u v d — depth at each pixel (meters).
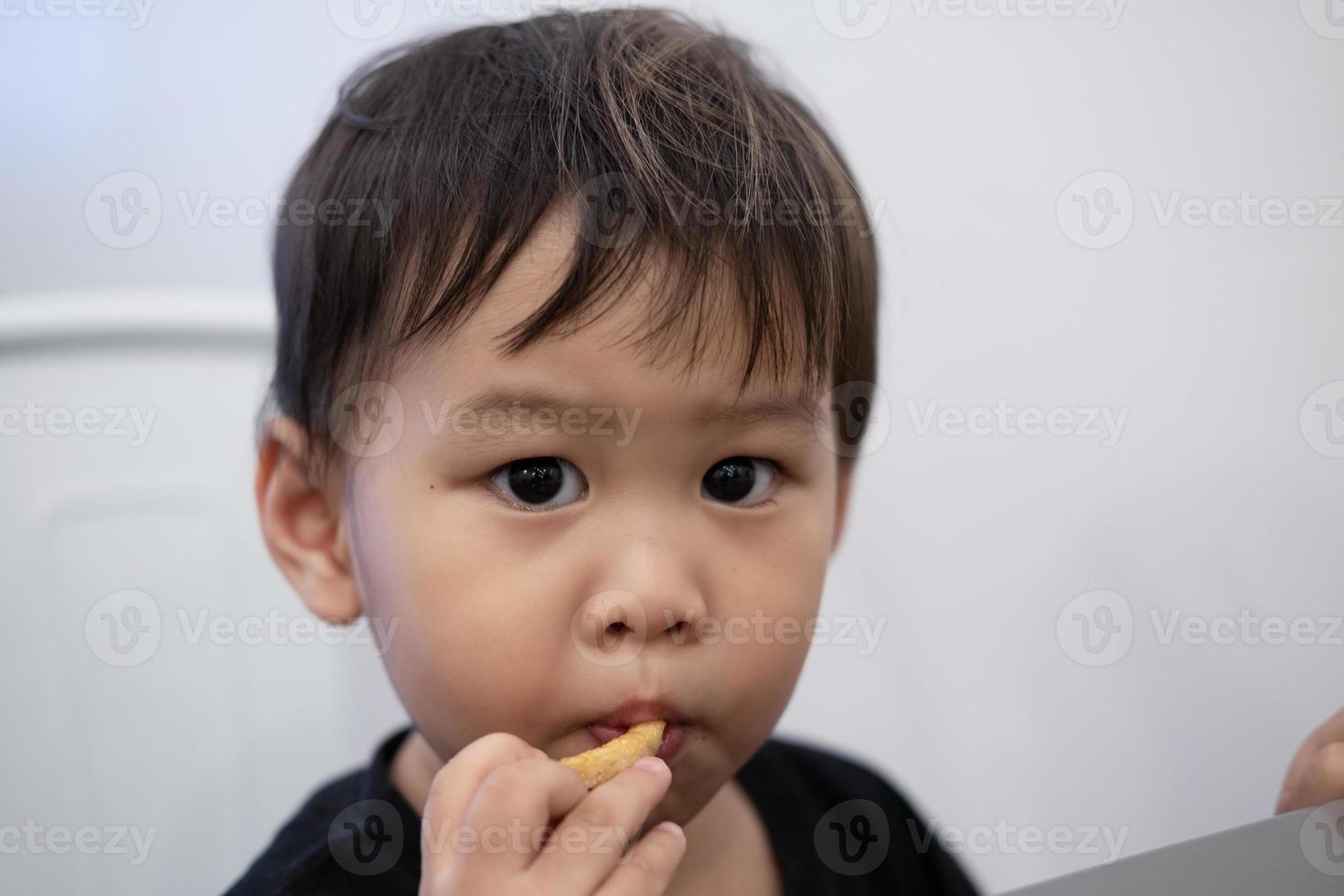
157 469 1.14
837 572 1.50
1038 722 1.48
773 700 0.71
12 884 1.09
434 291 0.67
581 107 0.71
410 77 0.80
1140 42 1.47
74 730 1.11
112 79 1.36
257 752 1.17
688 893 0.88
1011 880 1.45
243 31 1.36
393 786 0.83
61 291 1.37
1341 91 1.48
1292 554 1.47
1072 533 1.50
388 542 0.71
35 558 1.10
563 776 0.60
